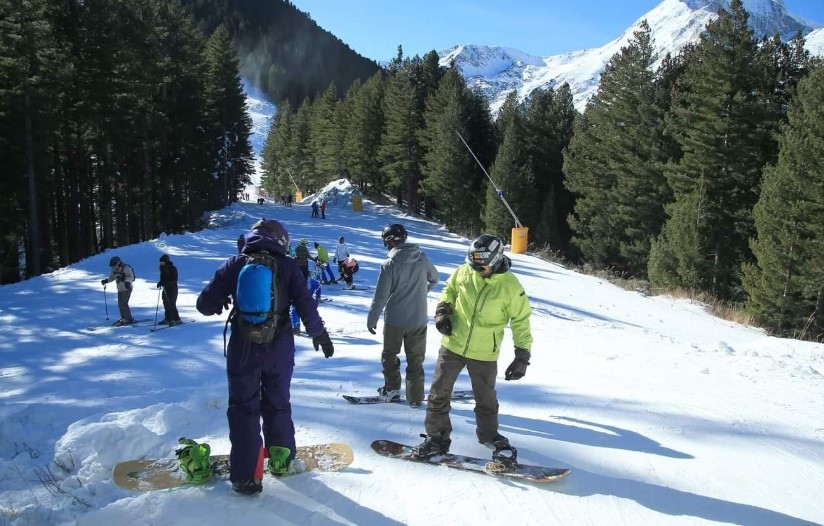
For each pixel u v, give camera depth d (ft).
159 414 15.25
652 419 16.66
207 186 174.81
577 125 160.15
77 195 117.70
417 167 188.44
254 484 11.24
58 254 119.03
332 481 12.08
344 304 48.14
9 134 87.71
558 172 169.99
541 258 109.09
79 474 12.17
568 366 23.98
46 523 10.46
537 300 57.47
